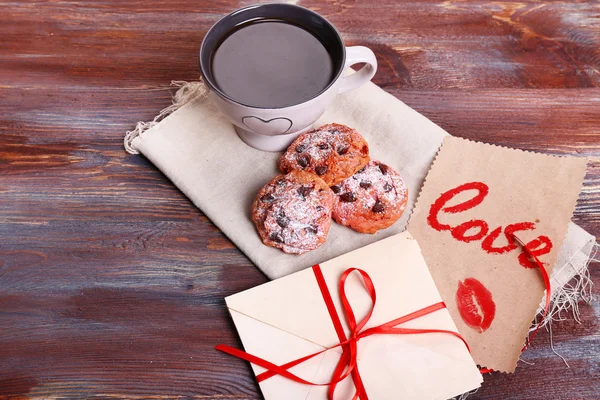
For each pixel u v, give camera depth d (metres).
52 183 0.66
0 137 0.68
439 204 0.64
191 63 0.72
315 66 0.61
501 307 0.60
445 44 0.74
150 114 0.69
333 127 0.65
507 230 0.62
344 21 0.75
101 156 0.67
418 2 0.77
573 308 0.60
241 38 0.62
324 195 0.61
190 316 0.60
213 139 0.67
